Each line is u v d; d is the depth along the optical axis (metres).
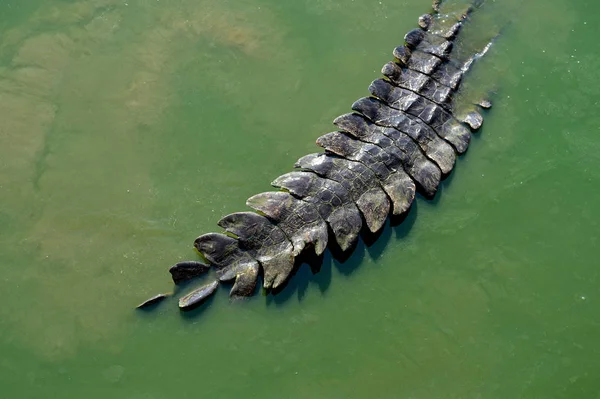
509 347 6.61
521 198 7.49
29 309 6.38
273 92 7.86
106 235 6.82
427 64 8.04
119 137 7.41
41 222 6.86
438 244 7.11
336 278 6.71
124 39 8.05
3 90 7.57
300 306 6.54
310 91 7.91
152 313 6.34
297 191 6.79
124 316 6.35
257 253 6.53
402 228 7.12
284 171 7.35
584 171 7.70
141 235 6.85
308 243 6.57
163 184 7.17
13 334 6.24
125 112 7.56
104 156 7.29
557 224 7.35
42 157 7.23
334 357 6.36
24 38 7.95
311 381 6.23
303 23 8.40
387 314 6.64
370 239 6.96
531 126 7.98
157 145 7.39
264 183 7.27
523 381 6.45
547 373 6.50
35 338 6.23
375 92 7.64
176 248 6.80
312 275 6.66
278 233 6.59
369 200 6.93
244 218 6.58
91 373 6.09
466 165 7.66
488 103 8.05
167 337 6.29
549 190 7.56
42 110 7.50
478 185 7.55
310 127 7.66
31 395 5.98
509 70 8.34
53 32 8.02
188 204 7.07
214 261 6.45
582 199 7.53
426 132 7.52
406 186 7.14
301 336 6.42
